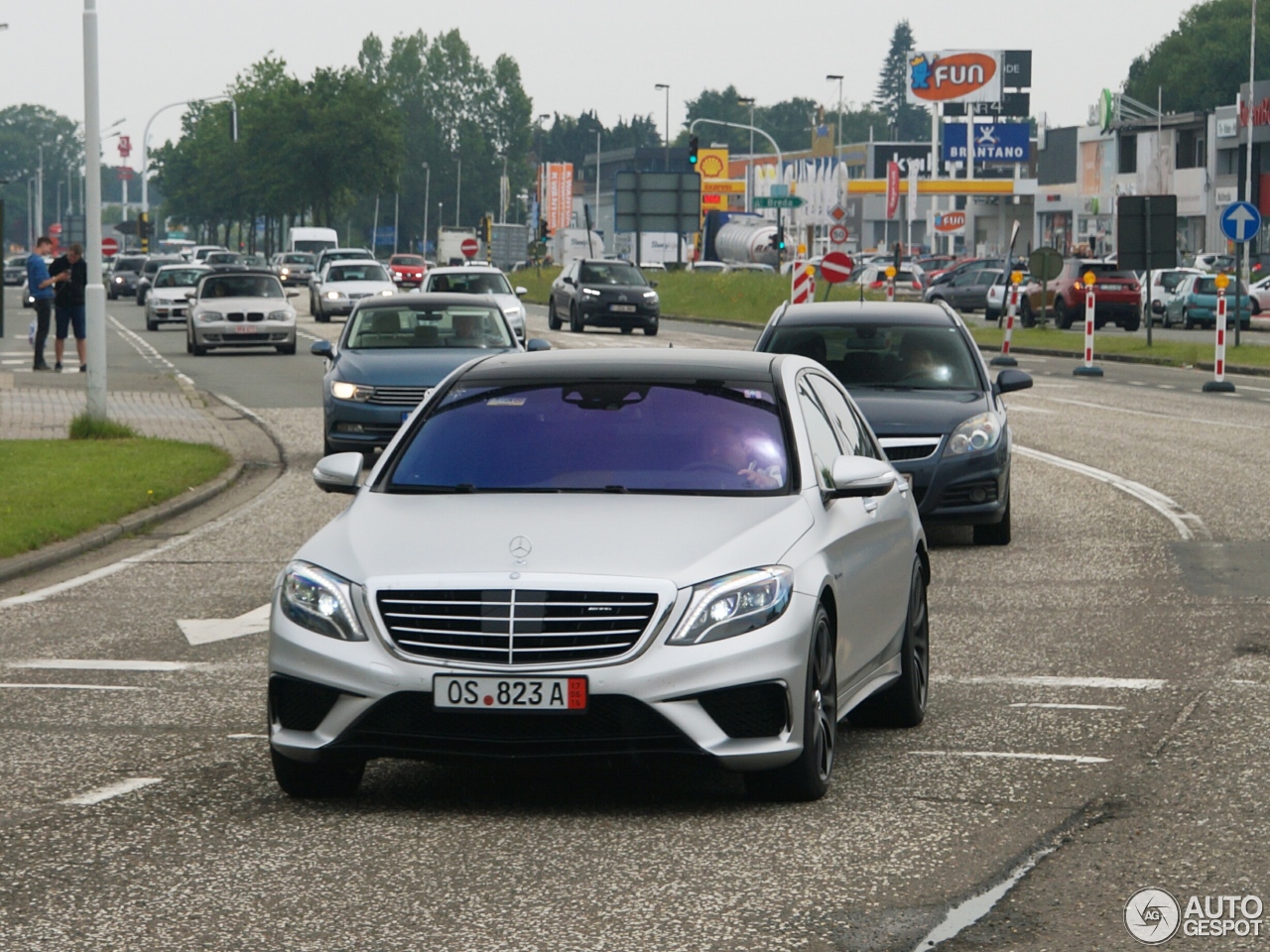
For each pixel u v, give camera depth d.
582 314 69.25
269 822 9.22
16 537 19.38
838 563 9.97
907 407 19.47
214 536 21.02
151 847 8.73
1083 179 151.62
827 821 9.16
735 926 7.39
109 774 10.30
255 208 170.00
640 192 88.06
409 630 9.11
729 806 9.52
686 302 93.38
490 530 9.52
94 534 20.42
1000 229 169.75
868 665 10.64
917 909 7.62
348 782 9.75
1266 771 10.12
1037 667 13.38
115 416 34.78
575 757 8.99
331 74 163.12
